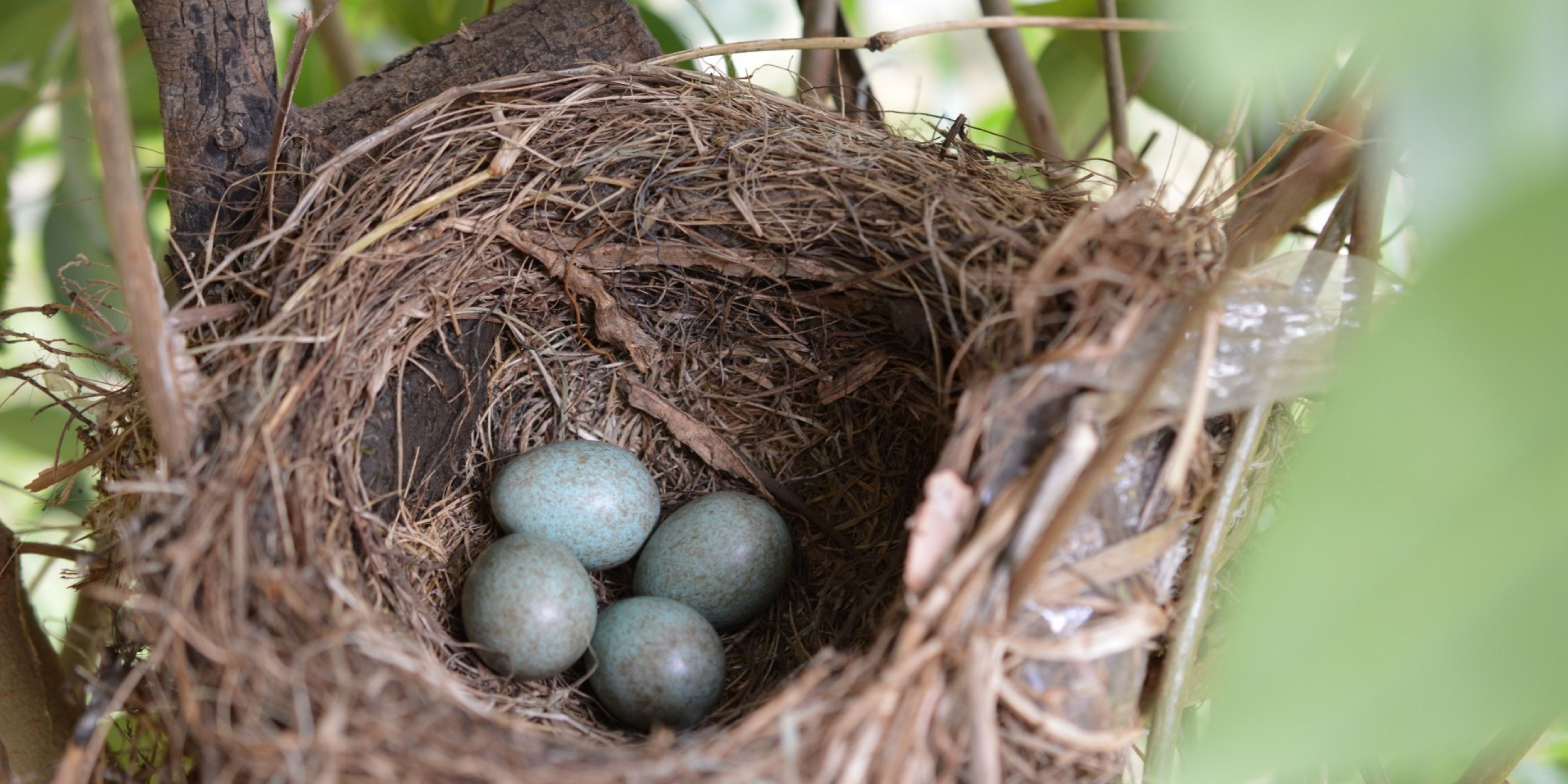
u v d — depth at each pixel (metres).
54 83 0.43
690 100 0.40
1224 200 0.36
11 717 0.37
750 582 0.39
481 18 0.42
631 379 0.41
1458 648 0.14
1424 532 0.14
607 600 0.41
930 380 0.38
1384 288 0.34
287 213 0.38
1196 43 0.12
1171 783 0.34
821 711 0.33
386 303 0.37
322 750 0.32
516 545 0.38
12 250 0.44
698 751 0.33
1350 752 0.15
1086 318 0.34
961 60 0.52
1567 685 0.14
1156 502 0.34
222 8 0.36
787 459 0.41
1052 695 0.33
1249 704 0.15
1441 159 0.13
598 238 0.39
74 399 0.37
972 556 0.33
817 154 0.39
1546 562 0.14
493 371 0.40
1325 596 0.14
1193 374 0.34
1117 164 0.35
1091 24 0.37
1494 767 0.34
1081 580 0.33
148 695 0.34
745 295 0.40
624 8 0.40
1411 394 0.13
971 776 0.32
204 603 0.33
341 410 0.36
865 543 0.39
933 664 0.32
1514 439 0.13
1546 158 0.12
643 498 0.39
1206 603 0.34
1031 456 0.34
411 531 0.38
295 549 0.34
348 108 0.39
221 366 0.36
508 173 0.39
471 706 0.34
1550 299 0.12
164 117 0.37
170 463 0.34
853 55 0.43
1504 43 0.12
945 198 0.37
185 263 0.36
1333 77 0.37
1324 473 0.14
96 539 0.37
